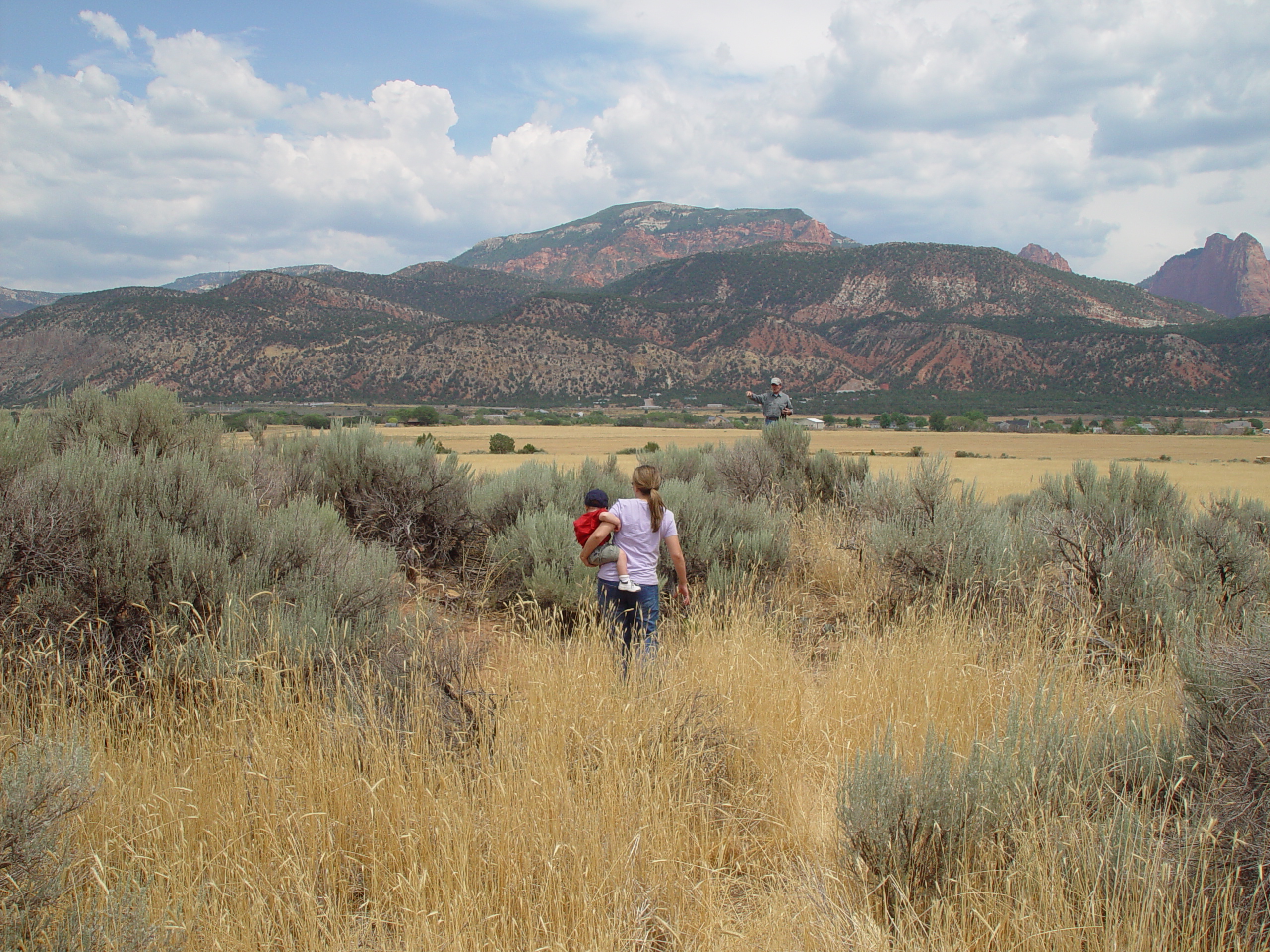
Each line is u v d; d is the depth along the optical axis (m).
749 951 2.49
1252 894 2.36
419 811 3.00
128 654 3.93
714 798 3.48
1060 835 2.71
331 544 5.33
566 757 3.39
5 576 4.02
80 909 2.30
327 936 2.41
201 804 3.01
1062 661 4.69
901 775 2.98
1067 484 9.95
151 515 4.64
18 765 2.36
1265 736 2.60
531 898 2.65
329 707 3.59
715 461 11.25
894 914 2.65
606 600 5.20
